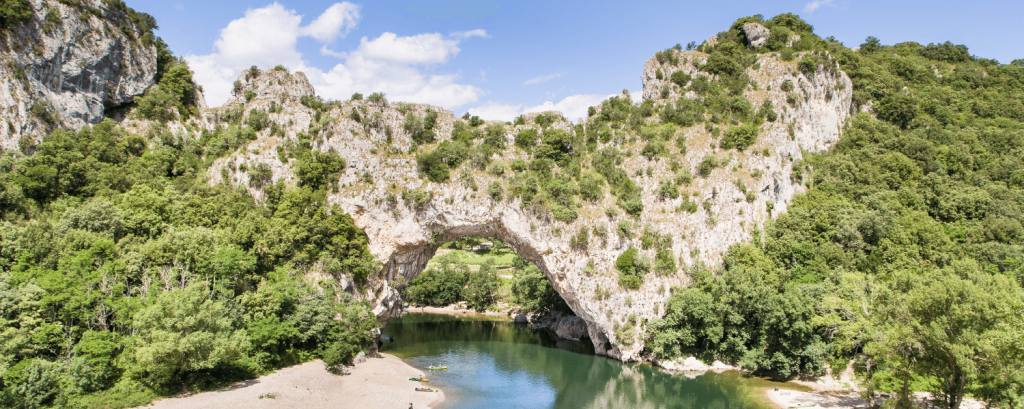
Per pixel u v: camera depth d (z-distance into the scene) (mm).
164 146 100750
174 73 115062
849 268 82250
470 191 91188
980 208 92188
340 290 85438
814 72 110125
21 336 49688
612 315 86125
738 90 107188
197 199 84625
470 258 184125
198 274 69000
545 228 88812
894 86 128375
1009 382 45188
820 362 71875
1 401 45156
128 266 63156
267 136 99875
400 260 97188
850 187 98500
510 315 140375
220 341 58031
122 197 80688
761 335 76250
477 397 68938
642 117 107000
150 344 54094
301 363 74625
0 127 84625
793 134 101688
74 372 51344
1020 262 76125
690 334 80125
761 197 93938
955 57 160625
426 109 104688
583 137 104500
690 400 68250
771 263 84812
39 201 79500
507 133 102438
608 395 71125
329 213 91188
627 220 90000
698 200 92438
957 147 108375
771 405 64062
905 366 52562
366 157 94938
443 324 128625
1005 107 128875
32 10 92438
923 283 54750
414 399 65625
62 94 96062
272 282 77125
